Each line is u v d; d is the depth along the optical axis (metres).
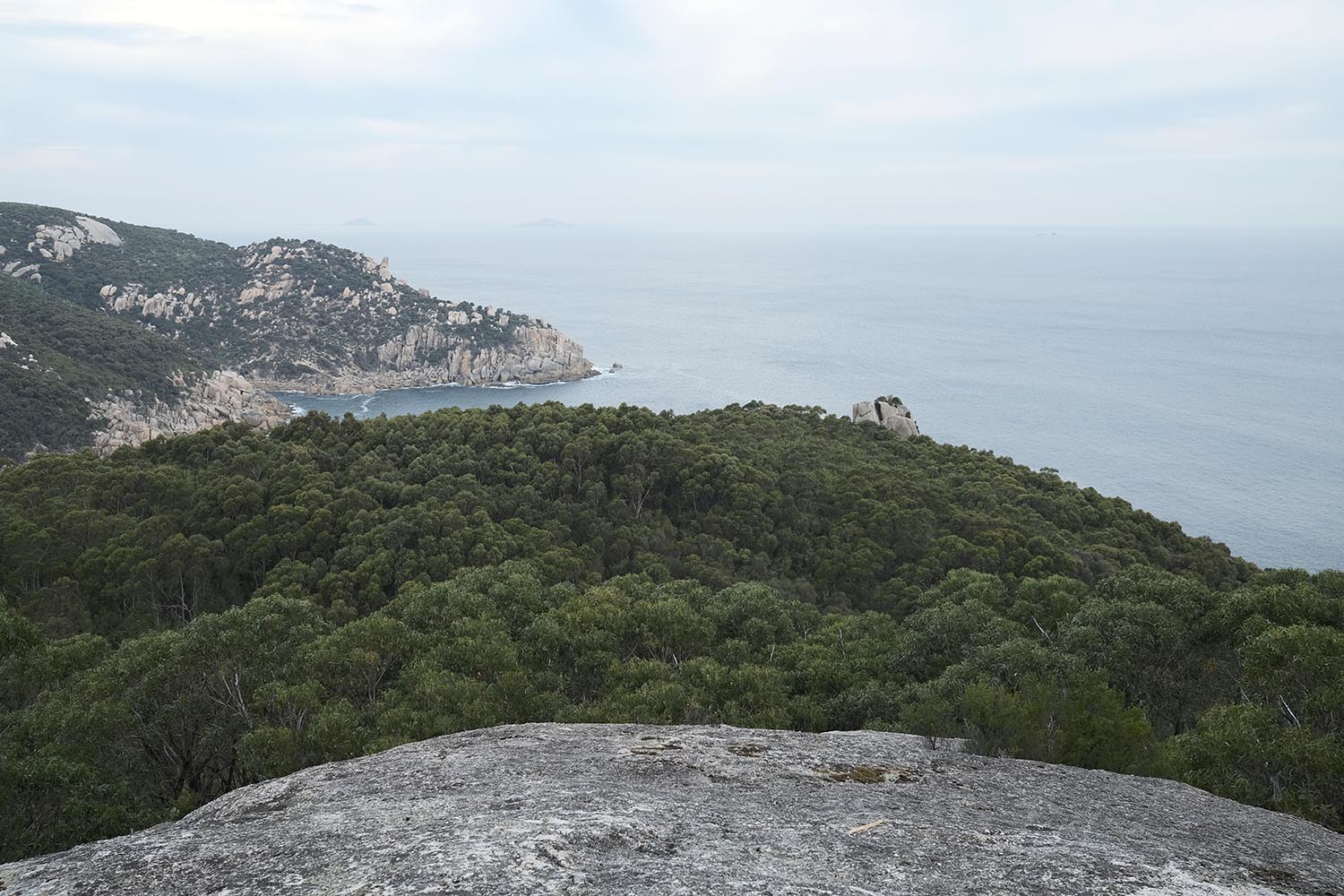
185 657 22.53
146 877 7.05
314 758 19.89
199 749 22.52
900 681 29.23
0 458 103.06
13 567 47.44
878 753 13.13
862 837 8.52
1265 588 26.06
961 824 9.28
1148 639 25.53
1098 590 32.59
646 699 23.70
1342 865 9.57
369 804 9.47
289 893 6.51
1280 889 8.25
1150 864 8.37
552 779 10.62
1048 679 17.08
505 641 28.05
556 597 34.91
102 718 20.84
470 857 7.10
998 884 7.41
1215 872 8.45
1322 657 19.33
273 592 44.06
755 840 8.12
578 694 28.17
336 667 24.78
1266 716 18.91
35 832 16.39
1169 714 24.91
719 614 33.91
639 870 7.01
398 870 6.88
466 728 20.89
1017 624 30.50
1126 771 14.22
